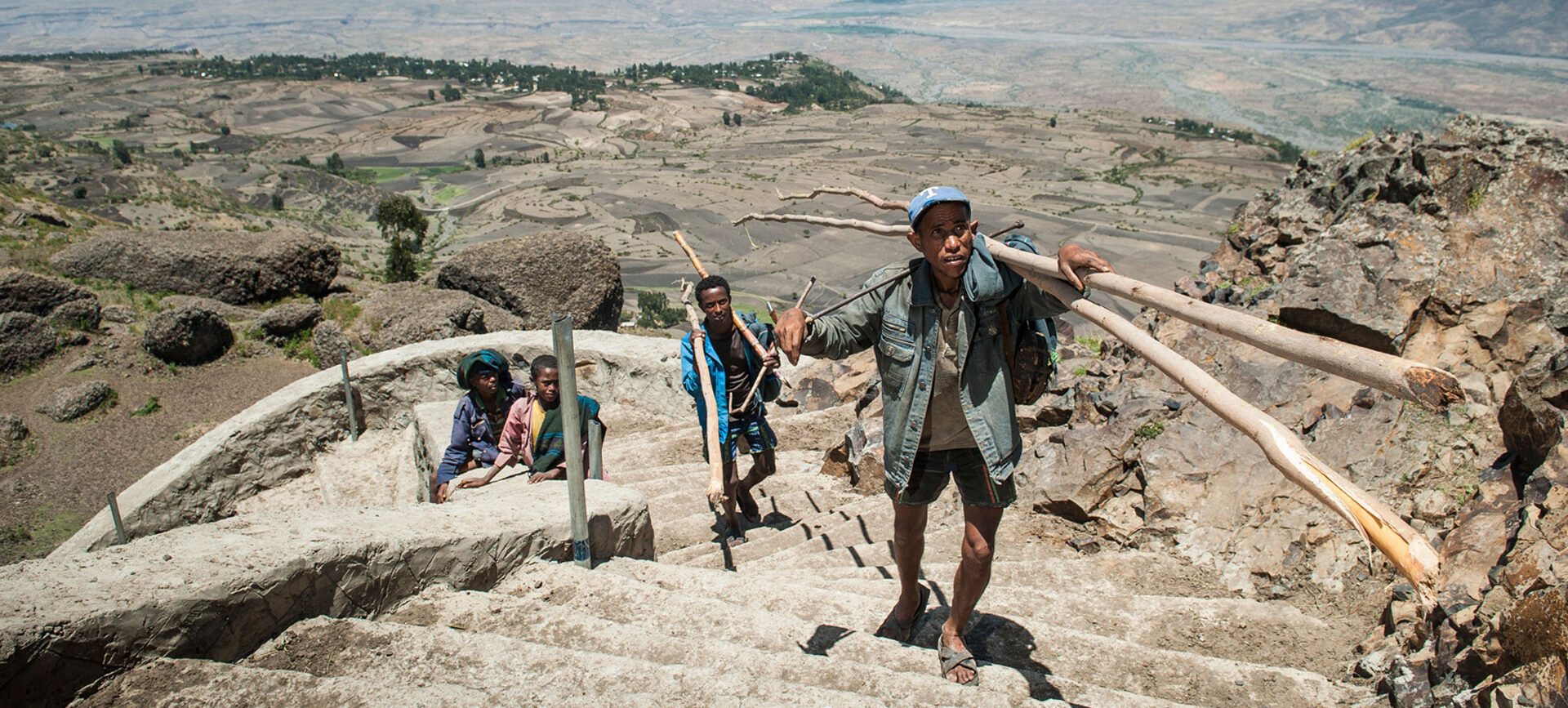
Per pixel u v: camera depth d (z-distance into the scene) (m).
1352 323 5.25
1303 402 4.96
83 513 10.95
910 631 3.43
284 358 14.22
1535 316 4.86
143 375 13.53
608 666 2.68
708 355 5.01
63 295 14.16
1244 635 3.59
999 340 2.83
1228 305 6.26
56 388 13.04
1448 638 2.85
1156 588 4.16
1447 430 4.32
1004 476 2.79
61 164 156.50
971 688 2.83
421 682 2.60
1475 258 5.27
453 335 14.14
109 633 2.34
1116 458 4.95
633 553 4.39
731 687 2.61
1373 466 4.38
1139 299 1.98
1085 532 4.82
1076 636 3.42
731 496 5.26
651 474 6.84
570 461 3.70
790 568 4.77
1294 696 3.03
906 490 3.04
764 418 5.39
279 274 15.97
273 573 2.74
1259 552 4.16
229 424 7.61
